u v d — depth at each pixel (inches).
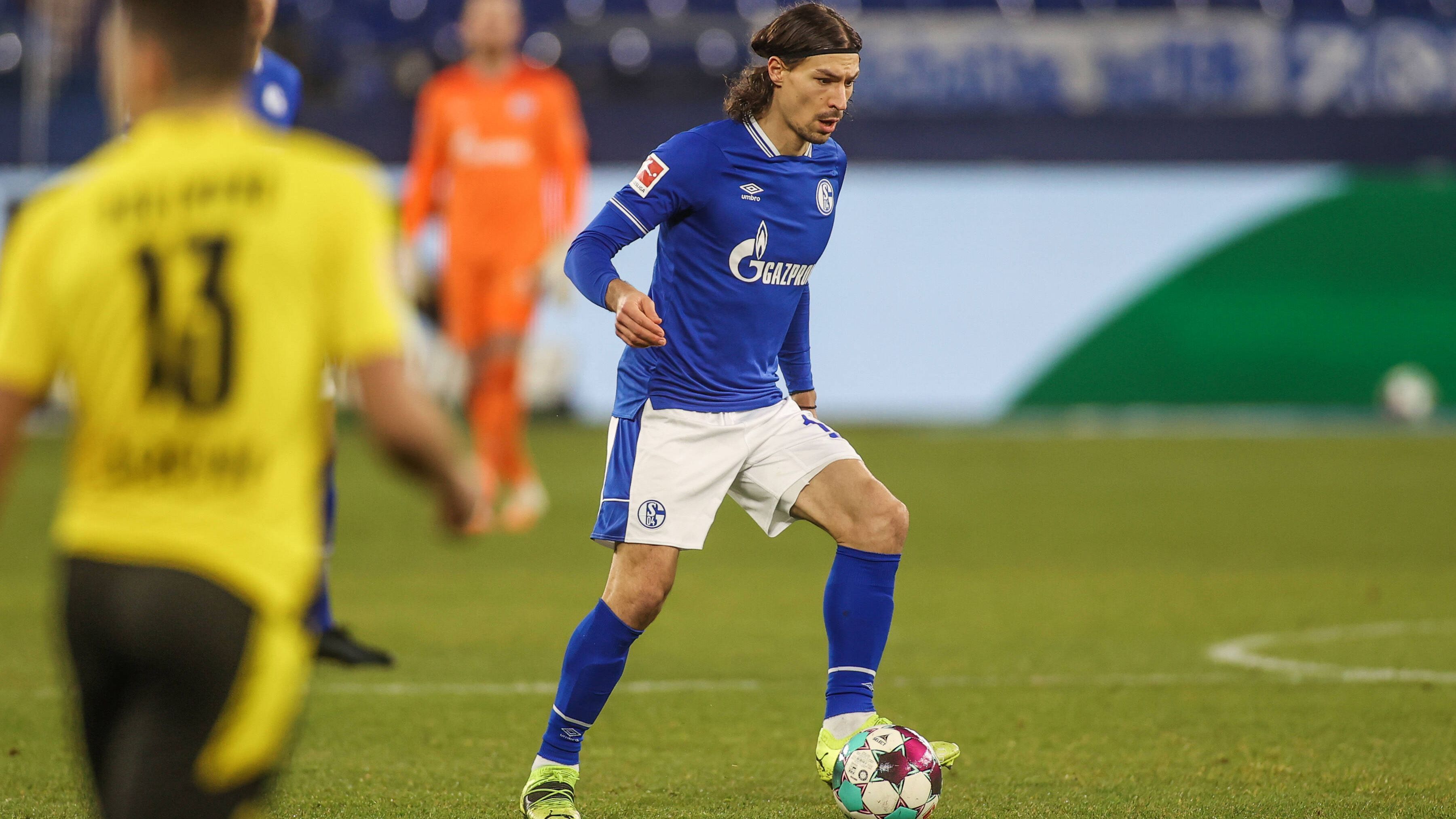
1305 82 2701.8
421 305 2047.2
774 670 804.0
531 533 1387.8
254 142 294.2
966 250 2335.1
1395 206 2329.0
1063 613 997.2
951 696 737.0
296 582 290.0
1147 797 539.2
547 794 508.4
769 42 532.4
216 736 279.7
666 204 527.5
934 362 2337.6
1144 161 2412.6
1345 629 936.3
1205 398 2342.5
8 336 288.8
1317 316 2340.1
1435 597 1060.5
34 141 2351.1
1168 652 856.3
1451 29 2691.9
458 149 1353.3
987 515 1493.6
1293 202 2335.1
